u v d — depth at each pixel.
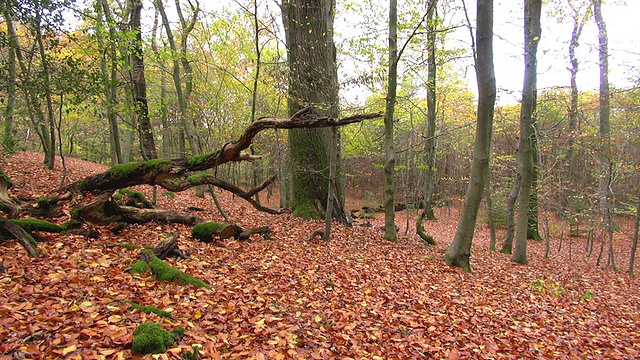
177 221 8.49
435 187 24.31
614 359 5.24
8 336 3.08
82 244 5.93
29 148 23.62
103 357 3.00
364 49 10.70
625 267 13.70
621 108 16.30
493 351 4.96
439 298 6.76
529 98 11.73
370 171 28.91
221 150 7.25
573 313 7.14
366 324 5.13
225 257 6.98
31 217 6.66
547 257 14.18
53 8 6.71
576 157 19.66
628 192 19.62
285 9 11.21
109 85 7.33
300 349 4.08
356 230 12.04
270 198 28.28
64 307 3.77
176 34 14.25
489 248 15.06
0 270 4.36
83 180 7.77
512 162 20.66
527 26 12.04
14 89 7.16
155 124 17.08
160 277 5.15
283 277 6.43
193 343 3.62
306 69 10.79
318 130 12.35
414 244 11.78
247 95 16.39
